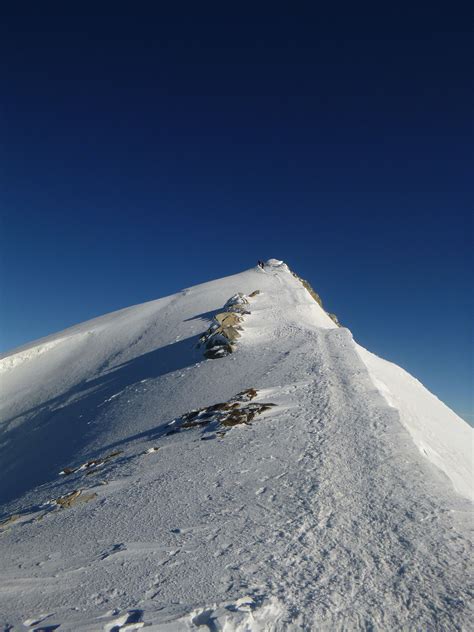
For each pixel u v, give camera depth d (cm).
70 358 4841
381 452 1148
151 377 3150
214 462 1248
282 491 978
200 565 686
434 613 536
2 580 727
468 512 808
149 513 959
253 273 6406
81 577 693
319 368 2208
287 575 635
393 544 708
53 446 2625
